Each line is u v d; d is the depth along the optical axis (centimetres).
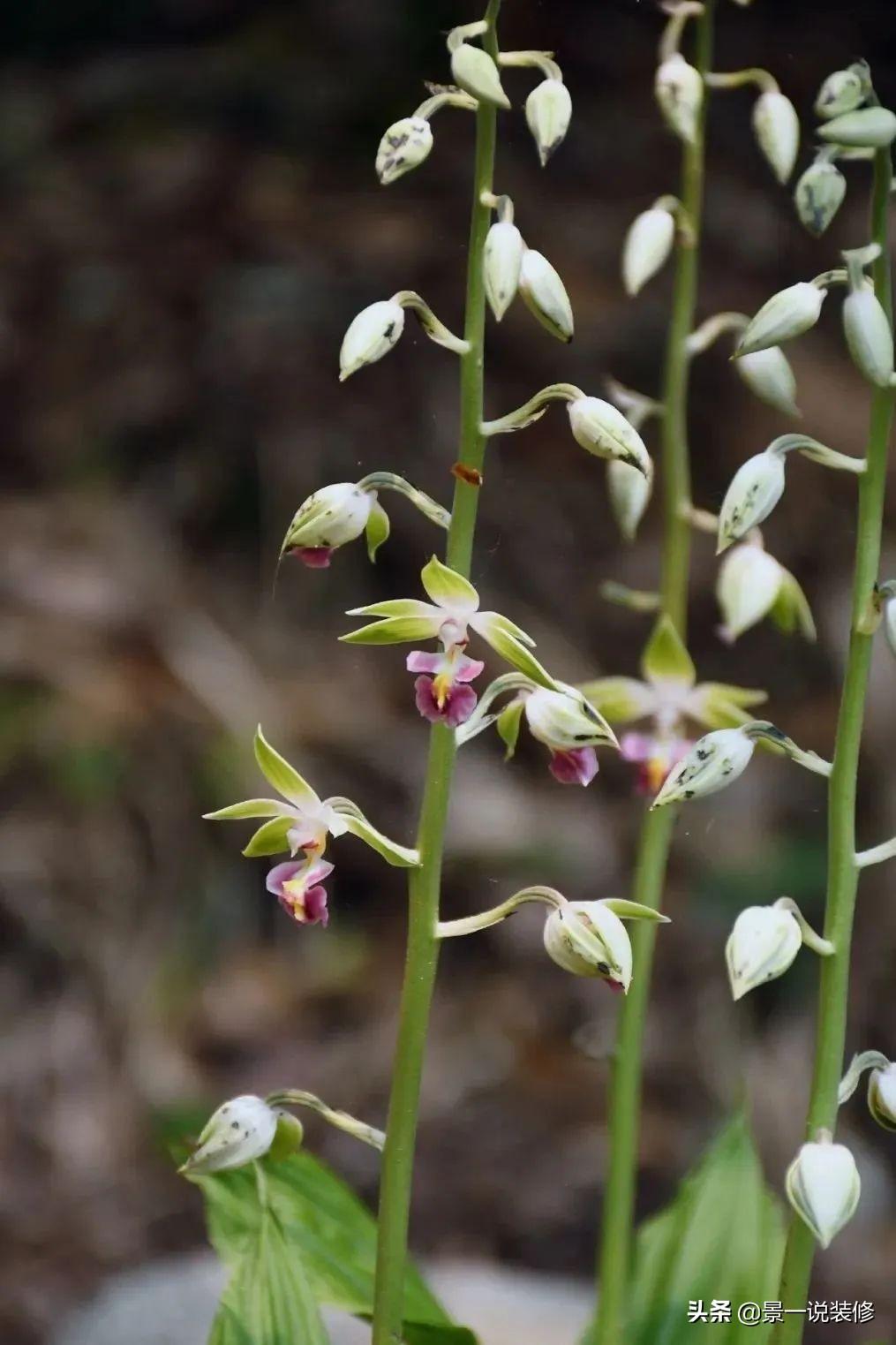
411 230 1364
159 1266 737
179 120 1495
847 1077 400
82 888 966
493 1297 705
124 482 1198
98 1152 887
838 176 419
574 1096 945
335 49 1556
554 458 1259
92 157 1461
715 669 1179
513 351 1285
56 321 1306
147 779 1002
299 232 1355
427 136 389
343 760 1060
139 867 982
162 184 1404
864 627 401
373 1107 931
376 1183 895
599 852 1056
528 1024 986
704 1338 523
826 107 405
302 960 1003
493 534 1202
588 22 1596
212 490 1190
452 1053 966
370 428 1222
